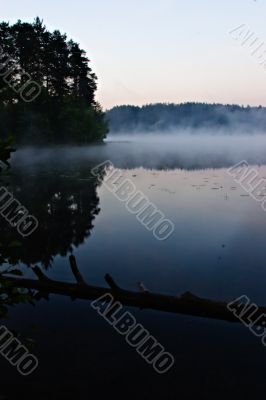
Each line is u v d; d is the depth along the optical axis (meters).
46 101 50.41
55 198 18.91
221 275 8.71
